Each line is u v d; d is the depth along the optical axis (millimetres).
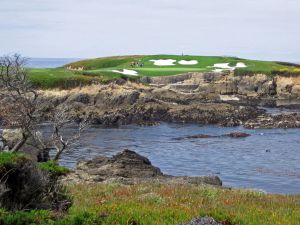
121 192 25625
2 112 36344
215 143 67375
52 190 15977
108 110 87500
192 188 28734
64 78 95125
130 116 86938
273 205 23047
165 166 52719
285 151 61406
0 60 34156
